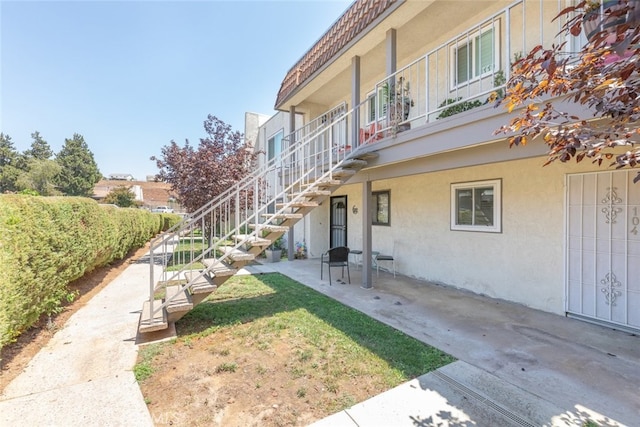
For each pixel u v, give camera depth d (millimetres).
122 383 2631
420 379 2684
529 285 4719
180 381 2676
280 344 3408
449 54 5777
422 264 6586
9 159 35750
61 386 2578
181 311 3822
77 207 4801
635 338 3547
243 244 4605
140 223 10820
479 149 3691
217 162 9000
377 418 2176
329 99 9328
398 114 4840
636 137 2131
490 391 2496
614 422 2109
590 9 1507
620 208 3814
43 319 4066
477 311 4527
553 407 2279
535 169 4645
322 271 7453
